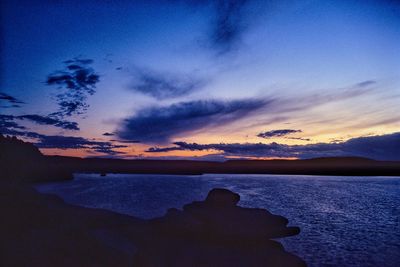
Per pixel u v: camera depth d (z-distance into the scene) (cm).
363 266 811
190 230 845
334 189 3231
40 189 2980
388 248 973
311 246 983
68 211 919
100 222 883
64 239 666
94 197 2338
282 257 750
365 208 1878
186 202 2038
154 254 701
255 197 2466
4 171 1628
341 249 959
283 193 2798
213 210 978
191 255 714
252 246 810
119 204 1942
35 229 717
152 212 1619
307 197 2477
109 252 647
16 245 614
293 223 1418
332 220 1488
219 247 770
